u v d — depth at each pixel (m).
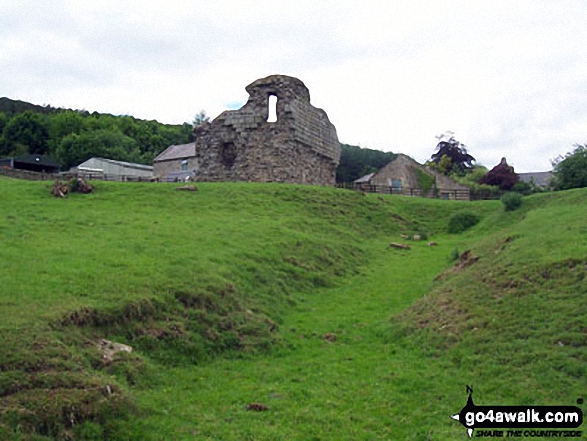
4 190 33.94
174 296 16.88
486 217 39.38
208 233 26.27
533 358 13.31
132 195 35.22
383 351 16.03
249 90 44.91
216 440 10.68
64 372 11.52
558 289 16.28
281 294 21.16
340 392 13.20
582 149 53.31
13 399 10.42
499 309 16.11
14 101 140.12
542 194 40.62
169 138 125.25
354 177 101.56
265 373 14.34
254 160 44.03
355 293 23.02
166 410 11.73
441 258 29.19
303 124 45.47
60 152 98.88
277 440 10.81
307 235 29.77
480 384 12.95
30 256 19.31
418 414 12.04
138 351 14.17
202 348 15.16
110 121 121.94
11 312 13.66
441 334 15.82
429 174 64.06
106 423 10.65
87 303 14.98
